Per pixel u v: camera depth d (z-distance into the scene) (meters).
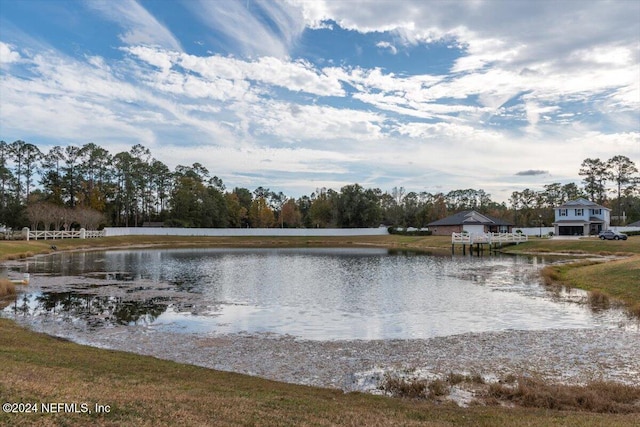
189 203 102.44
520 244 59.66
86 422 6.64
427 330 16.09
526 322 17.34
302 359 12.64
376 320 17.67
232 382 10.05
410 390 10.06
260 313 18.92
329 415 7.73
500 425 7.42
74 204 96.00
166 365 11.30
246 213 118.69
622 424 7.47
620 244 50.78
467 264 41.19
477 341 14.52
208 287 26.25
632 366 11.97
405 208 121.31
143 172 107.12
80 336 14.95
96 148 98.25
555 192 131.62
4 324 15.88
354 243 83.06
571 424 7.47
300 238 90.69
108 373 9.80
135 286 26.39
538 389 9.78
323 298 22.62
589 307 20.17
